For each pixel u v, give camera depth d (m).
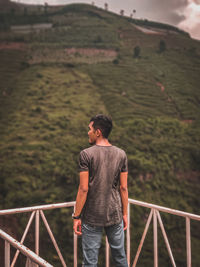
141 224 26.41
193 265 22.14
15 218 24.34
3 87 48.25
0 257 10.69
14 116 42.00
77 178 30.80
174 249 23.98
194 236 25.53
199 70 52.38
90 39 67.19
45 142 37.00
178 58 57.22
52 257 21.62
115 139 36.28
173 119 41.66
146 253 23.58
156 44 64.50
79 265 20.97
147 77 52.09
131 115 41.72
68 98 47.22
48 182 31.36
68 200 28.97
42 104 44.91
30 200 28.72
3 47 62.03
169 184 31.44
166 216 26.88
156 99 45.78
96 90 50.66
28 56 59.72
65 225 24.88
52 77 53.88
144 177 31.70
